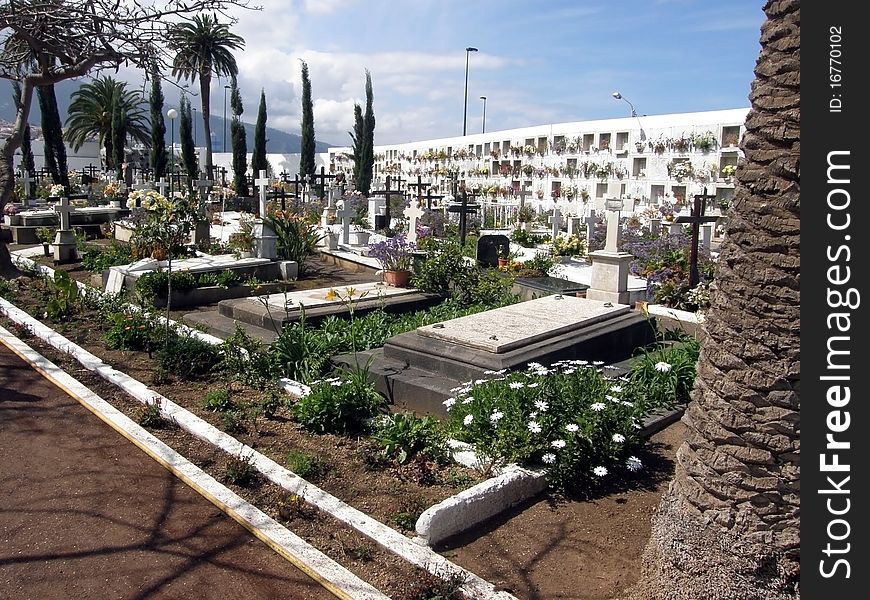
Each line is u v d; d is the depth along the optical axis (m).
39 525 4.03
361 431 5.40
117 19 9.10
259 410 5.72
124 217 20.94
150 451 5.01
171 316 9.69
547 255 14.54
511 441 4.64
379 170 47.31
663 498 3.21
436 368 6.66
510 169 34.56
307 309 9.02
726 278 2.85
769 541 2.73
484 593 3.33
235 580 3.53
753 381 2.73
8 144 11.73
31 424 5.57
